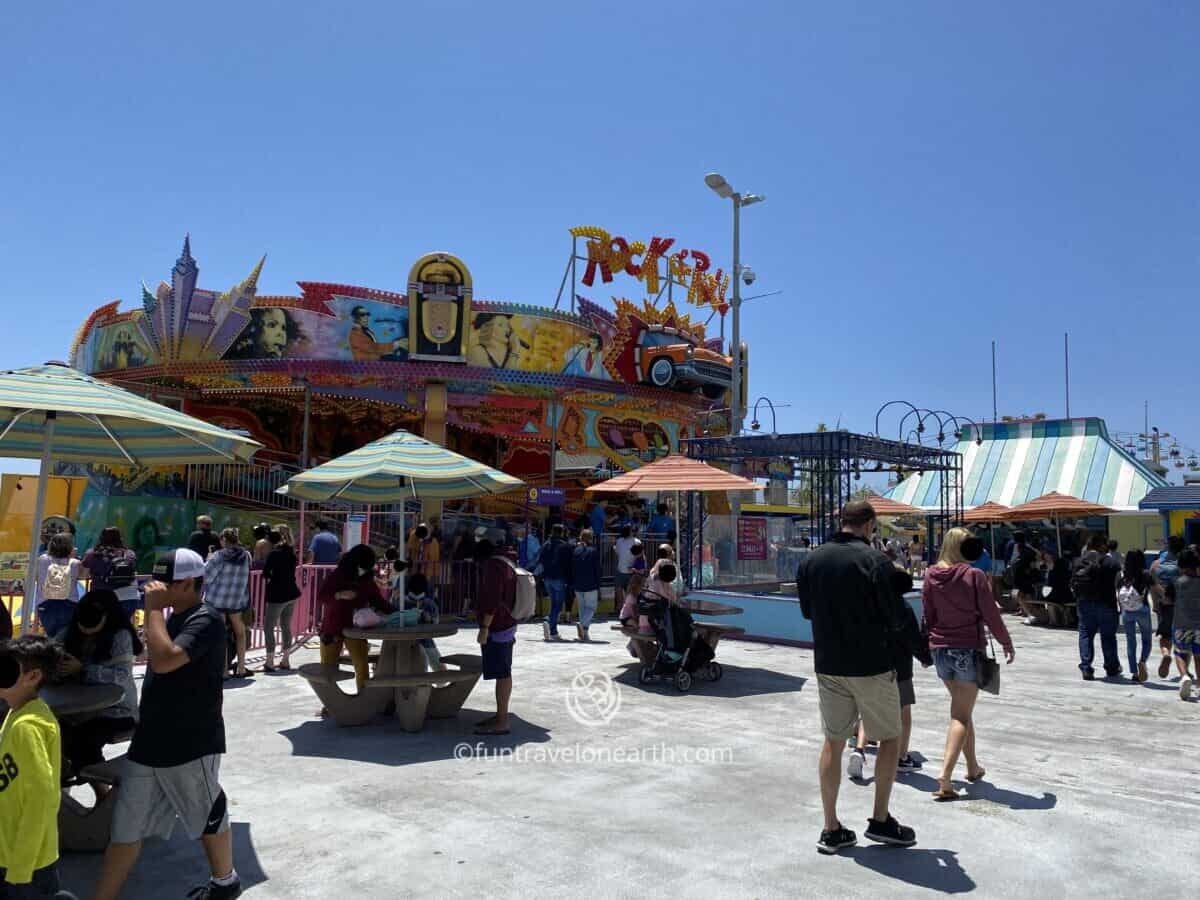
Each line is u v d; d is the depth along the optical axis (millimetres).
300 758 6945
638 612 10492
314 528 17219
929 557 23750
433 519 18812
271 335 21391
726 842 5141
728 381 27016
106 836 4934
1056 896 4434
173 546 19531
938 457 16453
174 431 6246
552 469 23297
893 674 5074
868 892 4449
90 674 5055
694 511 16547
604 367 24328
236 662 10508
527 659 12133
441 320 21578
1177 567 10859
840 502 14172
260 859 4801
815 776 6555
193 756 4066
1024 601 18750
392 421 26266
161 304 21641
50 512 22031
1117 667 11430
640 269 25766
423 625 8188
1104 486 27500
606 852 4941
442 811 5633
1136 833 5379
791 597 13938
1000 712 9117
